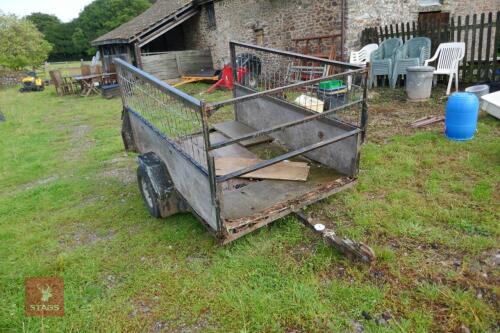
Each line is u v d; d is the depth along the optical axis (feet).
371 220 9.76
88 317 7.43
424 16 35.42
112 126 26.17
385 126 17.84
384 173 12.53
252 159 12.54
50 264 9.39
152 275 8.54
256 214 9.01
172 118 9.61
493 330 6.31
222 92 36.52
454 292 7.11
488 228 8.94
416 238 8.95
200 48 51.57
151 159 11.16
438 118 17.65
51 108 37.14
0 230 11.56
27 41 78.28
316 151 12.13
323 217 10.29
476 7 36.83
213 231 8.69
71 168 17.28
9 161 19.11
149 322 7.21
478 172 11.93
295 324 6.79
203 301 7.53
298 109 12.41
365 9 30.60
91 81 45.68
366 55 28.63
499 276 7.48
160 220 11.24
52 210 12.84
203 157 8.82
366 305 7.02
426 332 6.36
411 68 20.95
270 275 8.13
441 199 10.55
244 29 41.75
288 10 35.37
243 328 6.77
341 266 8.23
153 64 44.70
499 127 15.79
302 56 11.39
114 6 163.12
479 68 22.77
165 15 45.19
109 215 11.91
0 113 32.30
